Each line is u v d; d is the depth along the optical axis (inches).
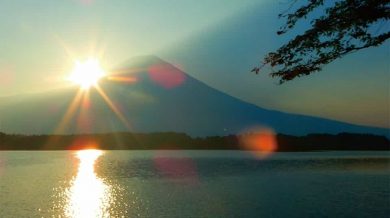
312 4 480.4
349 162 4571.9
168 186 2290.8
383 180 2630.4
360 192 2023.9
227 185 2342.5
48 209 1529.3
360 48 467.2
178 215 1416.1
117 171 3316.9
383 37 454.0
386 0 433.7
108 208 1552.7
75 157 5403.5
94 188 2183.8
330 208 1550.2
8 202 1676.9
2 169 3447.3
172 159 5068.9
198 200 1747.0
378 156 6028.5
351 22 454.0
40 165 3929.6
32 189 2123.5
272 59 502.9
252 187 2252.7
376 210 1504.7
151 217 1385.3
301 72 490.6
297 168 3683.6
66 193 1975.9
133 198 1809.8
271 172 3245.6
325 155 6343.5
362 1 449.1
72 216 1409.9
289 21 494.9
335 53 475.5
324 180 2640.3
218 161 4707.2
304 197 1841.8
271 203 1665.8
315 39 475.2
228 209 1526.8
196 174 3075.8
